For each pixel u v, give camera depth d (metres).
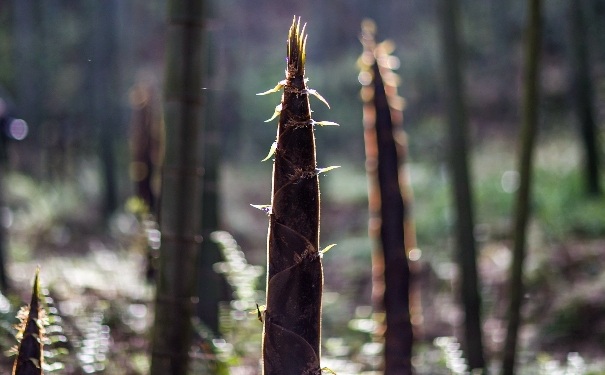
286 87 1.95
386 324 3.76
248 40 27.88
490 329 8.00
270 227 1.98
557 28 22.67
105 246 11.91
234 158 23.27
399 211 3.73
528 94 4.60
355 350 5.95
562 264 9.57
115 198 15.21
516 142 19.20
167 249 3.11
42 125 20.45
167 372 3.09
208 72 5.17
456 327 7.99
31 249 11.40
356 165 21.98
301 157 1.95
